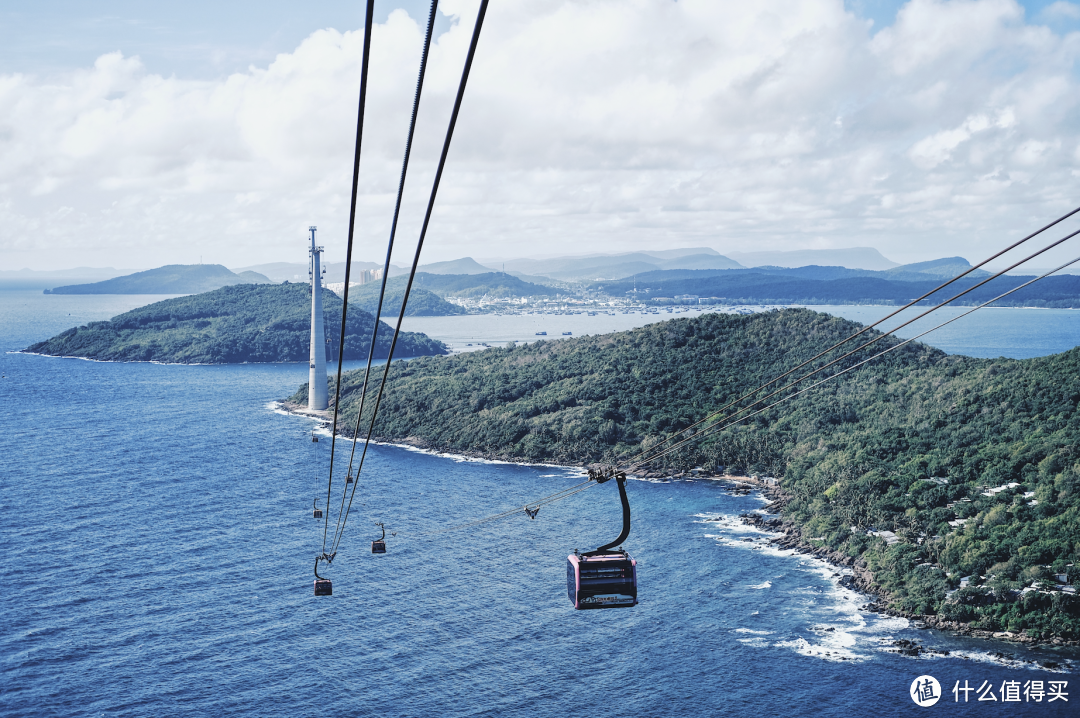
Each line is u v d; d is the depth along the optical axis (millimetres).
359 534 153375
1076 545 115750
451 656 104125
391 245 17812
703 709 91625
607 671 100250
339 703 93312
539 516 163625
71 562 136875
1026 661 99000
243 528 157125
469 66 12641
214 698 94125
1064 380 175125
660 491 181250
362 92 13242
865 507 146000
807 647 104625
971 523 129625
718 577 128250
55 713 90688
